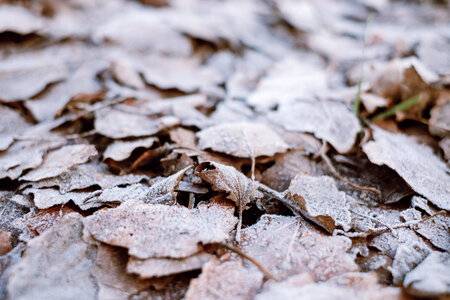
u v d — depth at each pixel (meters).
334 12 0.73
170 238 0.36
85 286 0.35
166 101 0.48
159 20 0.58
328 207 0.39
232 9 0.71
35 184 0.40
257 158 0.41
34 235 0.38
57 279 0.35
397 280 0.36
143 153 0.42
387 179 0.41
